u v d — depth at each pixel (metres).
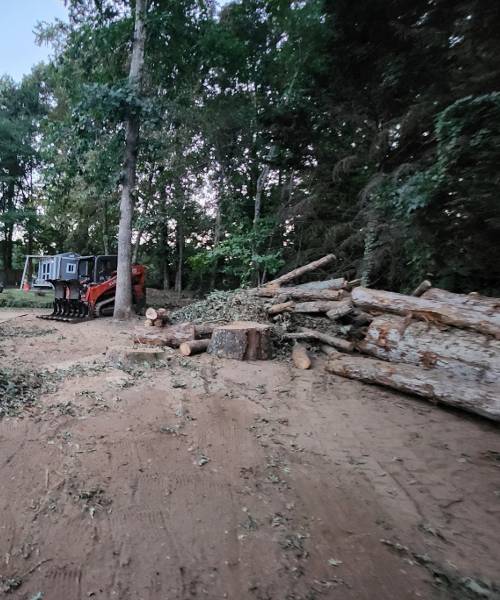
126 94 9.69
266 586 1.59
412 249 7.47
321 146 10.72
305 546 1.82
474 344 3.68
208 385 3.96
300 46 10.41
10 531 1.84
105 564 1.69
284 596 1.55
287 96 10.34
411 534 1.91
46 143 11.01
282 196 12.27
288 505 2.13
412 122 7.76
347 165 9.26
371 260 8.85
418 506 2.14
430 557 1.76
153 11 10.62
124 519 1.97
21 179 25.44
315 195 10.59
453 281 7.89
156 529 1.91
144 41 10.55
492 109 5.14
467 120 5.33
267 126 11.32
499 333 3.58
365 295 5.21
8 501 2.04
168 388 3.80
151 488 2.23
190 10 11.40
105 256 11.15
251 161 14.41
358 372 4.22
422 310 4.40
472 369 3.52
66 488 2.17
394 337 4.43
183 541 1.84
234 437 2.90
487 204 6.16
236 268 13.09
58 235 24.52
